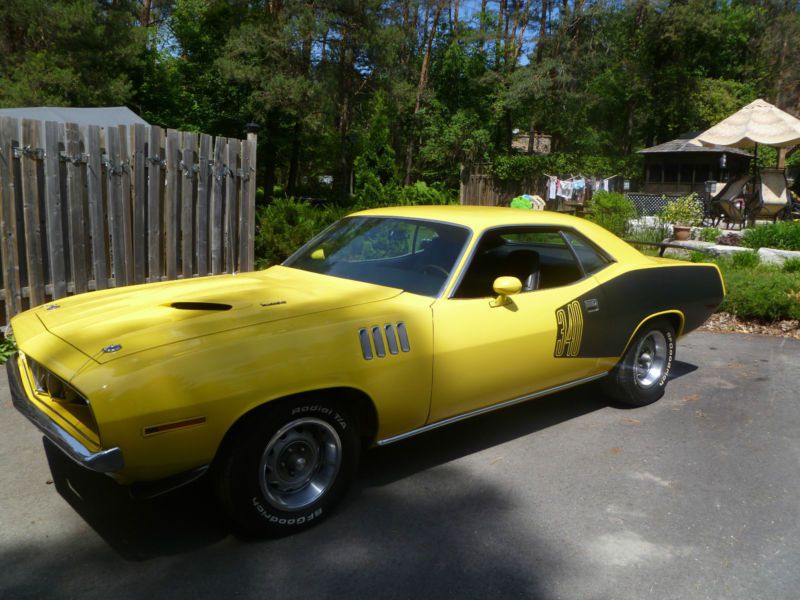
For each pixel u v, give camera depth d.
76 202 6.02
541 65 32.56
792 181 34.22
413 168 35.47
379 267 3.86
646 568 2.81
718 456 4.00
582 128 38.97
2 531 2.99
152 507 3.23
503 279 3.55
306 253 4.37
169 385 2.54
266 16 23.81
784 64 43.06
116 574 2.67
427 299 3.47
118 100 20.50
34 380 3.12
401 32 25.81
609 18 33.25
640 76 39.06
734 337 7.18
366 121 30.38
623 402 4.86
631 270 4.52
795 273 9.56
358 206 12.48
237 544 2.91
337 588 2.61
